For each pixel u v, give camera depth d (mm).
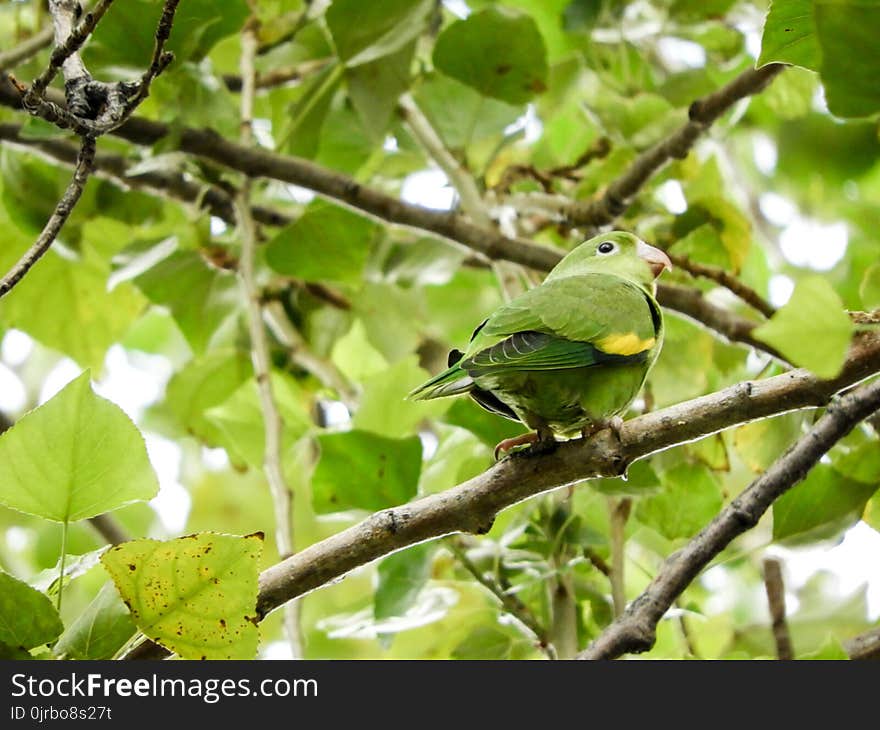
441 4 12266
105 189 11633
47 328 12453
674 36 12133
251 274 10328
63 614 13156
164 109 10320
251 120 10656
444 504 6637
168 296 11547
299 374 12289
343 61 10203
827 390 6434
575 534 9078
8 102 9883
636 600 7676
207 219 11406
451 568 9914
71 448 6215
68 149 10922
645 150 11336
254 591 5930
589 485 9070
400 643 12125
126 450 6270
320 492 8625
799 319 5145
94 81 6895
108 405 6234
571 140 13469
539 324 7914
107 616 6328
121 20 9375
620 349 7898
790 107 12633
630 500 9312
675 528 9508
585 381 7883
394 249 11695
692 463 9547
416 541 6621
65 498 6258
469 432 9367
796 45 6008
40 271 12281
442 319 14234
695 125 10109
